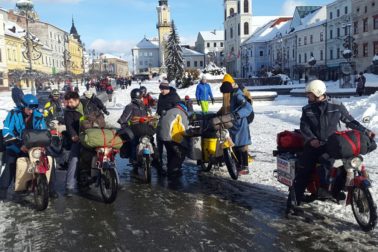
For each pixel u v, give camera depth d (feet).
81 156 23.77
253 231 17.62
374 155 31.35
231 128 26.13
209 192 23.66
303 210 19.90
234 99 26.03
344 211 19.54
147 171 26.04
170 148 27.43
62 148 30.81
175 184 25.70
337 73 230.07
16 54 225.97
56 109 40.45
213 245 16.30
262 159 31.73
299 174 18.60
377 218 16.38
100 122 24.00
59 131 31.14
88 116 24.04
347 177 16.78
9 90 205.05
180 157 27.55
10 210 21.17
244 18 373.20
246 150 26.50
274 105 88.94
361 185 16.60
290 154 20.66
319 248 15.79
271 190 23.62
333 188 17.61
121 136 27.04
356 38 211.00
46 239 17.31
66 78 213.05
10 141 21.53
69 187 24.18
